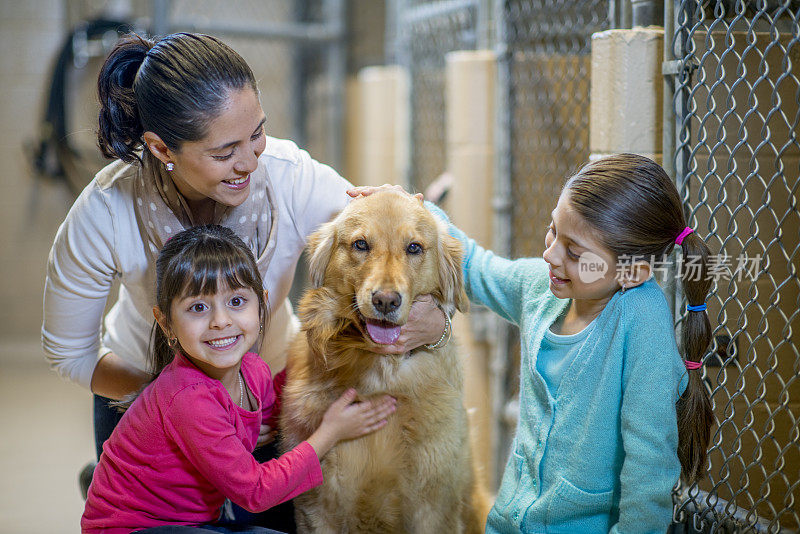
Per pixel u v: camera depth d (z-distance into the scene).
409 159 3.99
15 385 4.91
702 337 1.50
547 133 2.81
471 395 3.05
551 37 2.74
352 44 5.43
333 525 1.78
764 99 1.72
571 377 1.54
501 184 2.88
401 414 1.72
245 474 1.52
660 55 1.73
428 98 3.87
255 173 1.69
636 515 1.43
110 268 1.72
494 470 2.94
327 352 1.69
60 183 5.54
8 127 5.44
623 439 1.47
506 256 2.90
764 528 1.55
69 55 5.16
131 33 1.58
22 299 5.61
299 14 5.74
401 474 1.74
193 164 1.50
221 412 1.55
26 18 5.37
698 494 1.63
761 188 1.74
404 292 1.56
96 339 1.87
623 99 1.75
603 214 1.44
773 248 1.75
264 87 5.68
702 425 1.53
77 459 3.71
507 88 2.84
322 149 5.79
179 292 1.53
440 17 3.56
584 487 1.52
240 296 1.58
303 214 1.83
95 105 1.63
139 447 1.57
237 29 4.80
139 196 1.65
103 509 1.59
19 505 3.15
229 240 1.57
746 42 1.63
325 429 1.65
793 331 1.77
